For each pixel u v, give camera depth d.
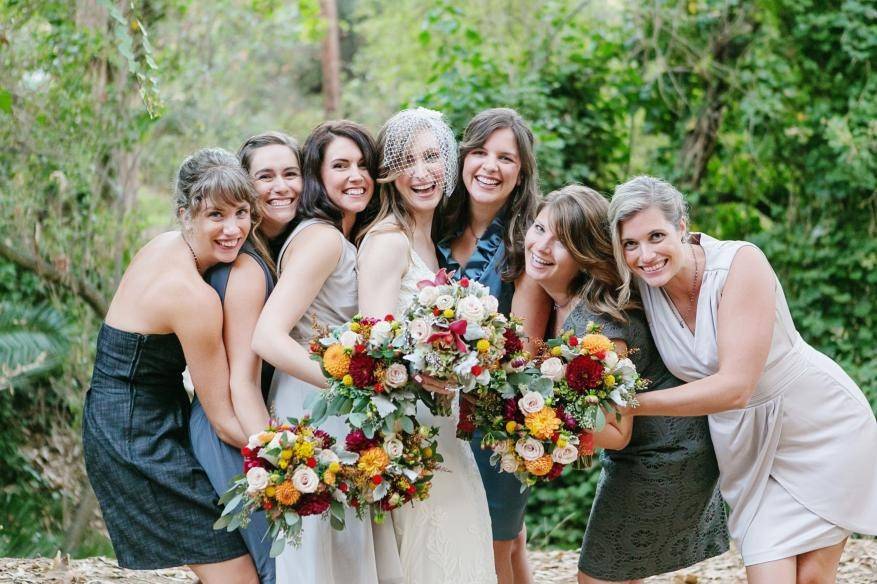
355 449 2.74
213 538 2.91
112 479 2.91
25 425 6.71
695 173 7.54
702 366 3.00
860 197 6.97
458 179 3.54
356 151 3.17
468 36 7.60
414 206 3.22
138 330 2.94
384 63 11.79
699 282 3.00
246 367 2.97
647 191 2.91
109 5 4.44
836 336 7.00
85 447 2.96
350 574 2.97
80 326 6.82
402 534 3.01
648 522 3.18
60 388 6.75
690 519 3.21
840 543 3.01
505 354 2.77
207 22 7.92
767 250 7.22
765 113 7.25
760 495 3.05
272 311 2.91
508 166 3.41
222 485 2.94
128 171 7.27
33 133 6.37
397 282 3.06
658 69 7.41
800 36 7.12
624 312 3.08
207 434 3.03
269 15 8.55
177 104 7.87
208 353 2.92
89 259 6.88
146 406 2.97
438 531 2.99
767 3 7.20
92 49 6.29
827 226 7.04
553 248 3.12
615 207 2.94
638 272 2.95
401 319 2.78
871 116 6.88
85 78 6.56
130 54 4.44
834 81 7.14
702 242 3.04
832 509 2.97
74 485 6.62
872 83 6.93
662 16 7.40
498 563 3.64
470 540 3.02
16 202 6.45
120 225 7.08
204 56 8.09
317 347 2.76
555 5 7.63
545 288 3.29
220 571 2.92
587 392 2.76
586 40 7.82
